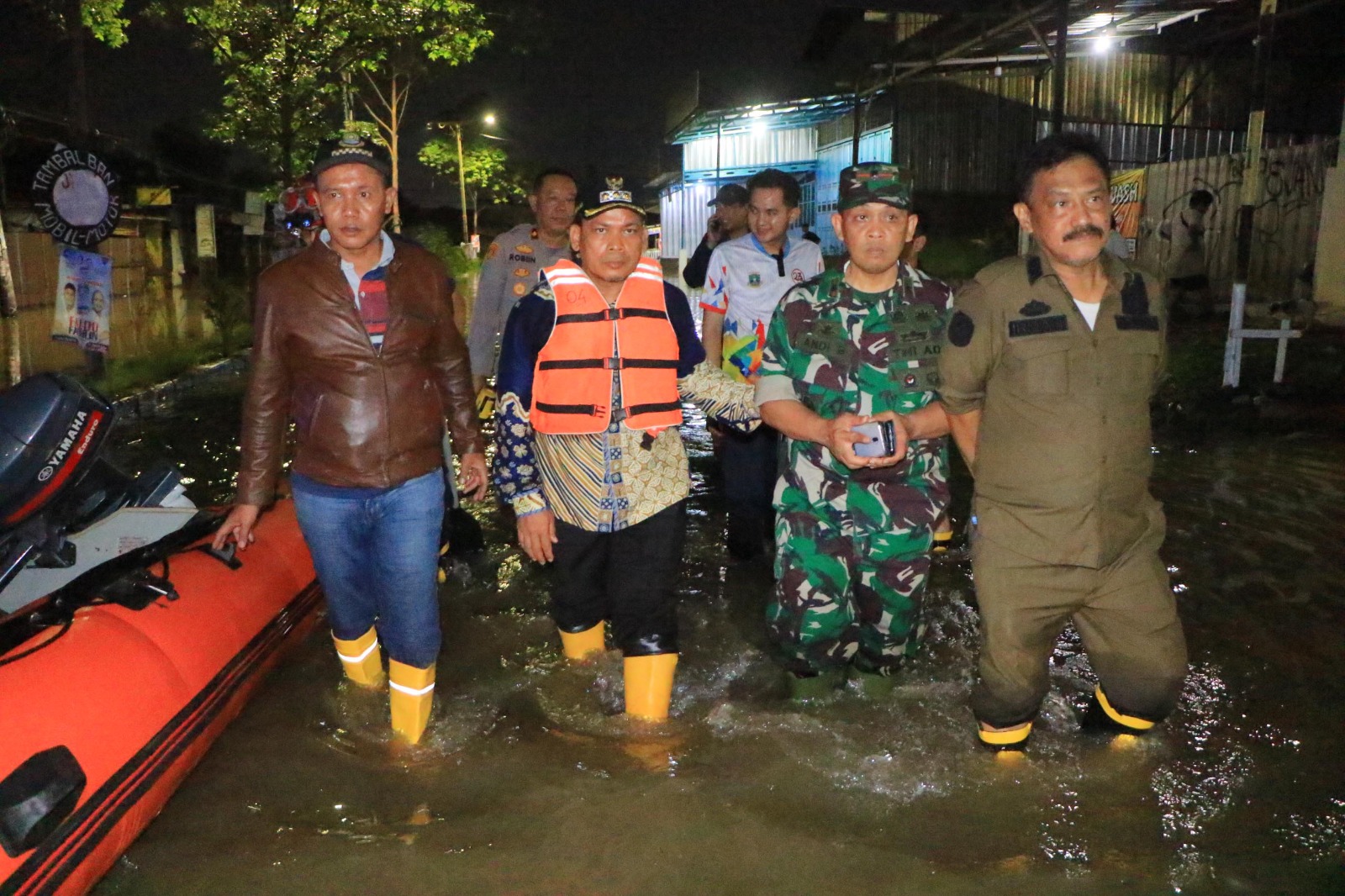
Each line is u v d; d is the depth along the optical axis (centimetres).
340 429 322
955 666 394
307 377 323
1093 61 1831
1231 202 1459
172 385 1105
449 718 357
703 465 729
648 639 348
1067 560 297
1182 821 288
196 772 324
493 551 535
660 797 303
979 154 1866
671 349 352
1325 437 762
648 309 346
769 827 287
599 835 285
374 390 321
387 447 324
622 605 350
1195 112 1864
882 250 332
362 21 1609
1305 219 1370
